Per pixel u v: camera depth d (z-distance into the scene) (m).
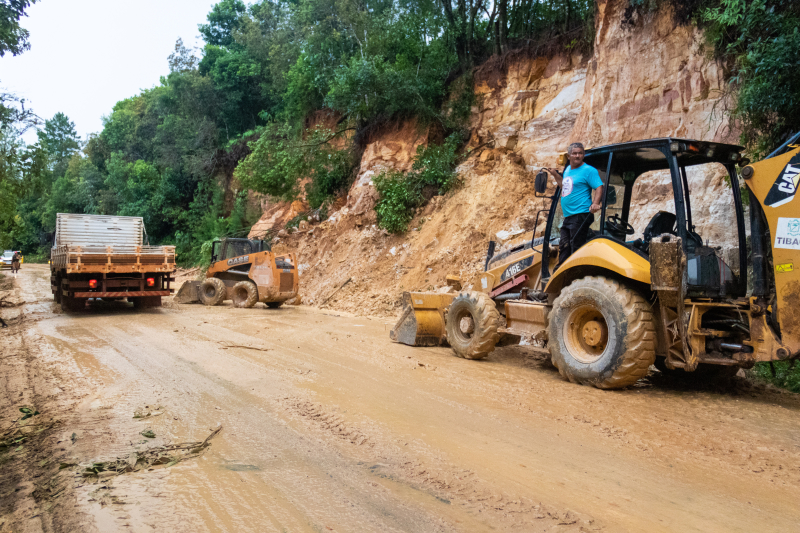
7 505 3.67
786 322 5.46
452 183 17.81
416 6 21.42
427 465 4.13
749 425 5.13
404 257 17.08
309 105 26.30
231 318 13.49
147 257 15.30
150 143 42.16
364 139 22.47
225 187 34.62
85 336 10.64
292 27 29.45
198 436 4.78
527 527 3.22
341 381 6.81
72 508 3.45
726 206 7.49
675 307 6.07
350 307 15.71
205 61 37.59
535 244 8.62
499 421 5.22
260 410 5.57
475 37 20.00
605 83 13.27
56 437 4.88
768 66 7.94
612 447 4.55
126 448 4.51
